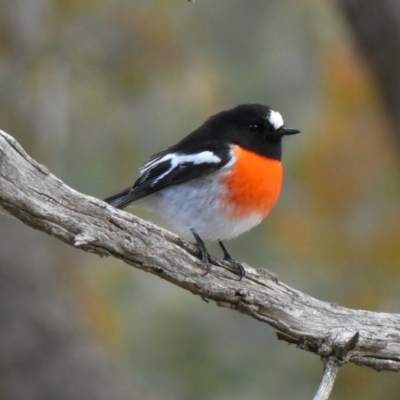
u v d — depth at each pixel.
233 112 10.83
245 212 10.45
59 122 13.64
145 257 8.84
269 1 14.92
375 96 13.64
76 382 14.29
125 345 13.36
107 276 13.76
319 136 13.52
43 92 13.64
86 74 13.91
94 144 13.79
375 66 13.54
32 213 8.10
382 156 13.40
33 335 14.36
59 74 13.79
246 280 9.45
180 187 10.49
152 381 13.36
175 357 13.35
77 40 13.86
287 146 13.73
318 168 13.43
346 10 13.58
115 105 13.94
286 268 13.36
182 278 9.12
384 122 13.50
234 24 14.79
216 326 13.52
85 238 8.26
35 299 14.48
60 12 13.77
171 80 13.94
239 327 13.49
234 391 12.93
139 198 10.70
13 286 14.41
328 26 14.62
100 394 14.34
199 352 13.29
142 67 13.89
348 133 13.45
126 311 13.52
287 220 13.35
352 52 13.84
